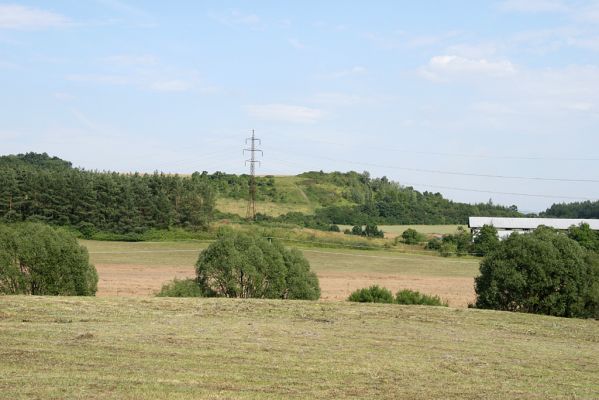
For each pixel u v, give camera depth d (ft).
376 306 124.16
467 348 83.82
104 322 88.94
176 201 377.71
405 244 390.42
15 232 136.87
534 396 56.80
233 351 70.44
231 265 144.15
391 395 54.29
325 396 52.54
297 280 148.56
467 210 581.94
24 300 105.40
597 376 68.90
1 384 50.34
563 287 136.26
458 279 251.19
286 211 486.38
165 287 145.38
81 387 50.62
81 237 348.59
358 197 571.28
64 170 411.34
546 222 418.31
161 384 53.16
